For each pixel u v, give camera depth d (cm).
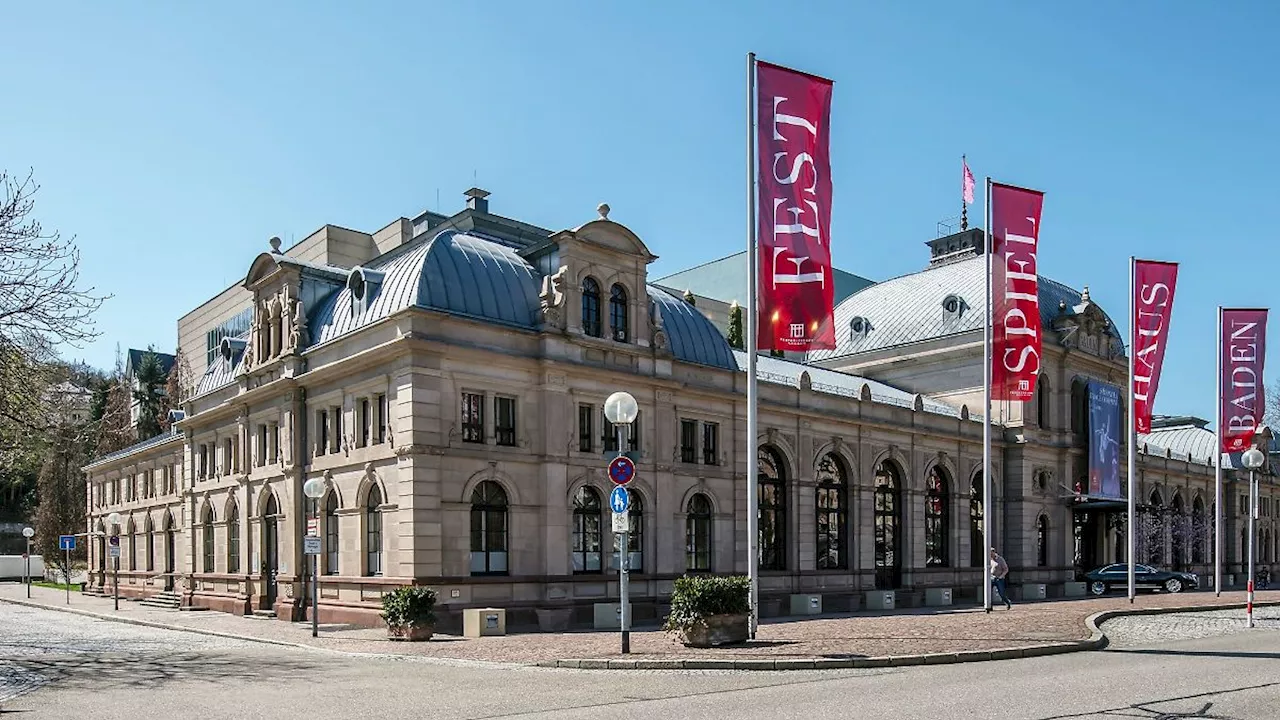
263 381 3947
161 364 9556
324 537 3516
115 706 1580
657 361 3684
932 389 5888
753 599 2362
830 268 2575
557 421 3334
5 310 2380
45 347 2544
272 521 3925
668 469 3666
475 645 2489
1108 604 3966
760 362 5294
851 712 1391
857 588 4525
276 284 3922
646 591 3541
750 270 2486
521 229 4219
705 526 3853
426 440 3016
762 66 2553
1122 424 6353
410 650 2414
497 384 3219
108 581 6291
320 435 3575
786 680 1764
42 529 7619
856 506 4588
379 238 6031
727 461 3944
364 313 3400
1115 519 6325
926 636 2430
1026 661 2023
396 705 1548
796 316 2538
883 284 6600
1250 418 4338
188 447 4703
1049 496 5669
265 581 3900
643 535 3588
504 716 1423
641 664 1961
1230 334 4366
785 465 4306
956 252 6688
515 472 3234
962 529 5200
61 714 1503
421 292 3119
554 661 2041
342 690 1733
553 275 3484
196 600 4478
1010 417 5534
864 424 4622
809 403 4391
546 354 3316
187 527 4638
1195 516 7725
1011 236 3672
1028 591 5000
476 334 3188
